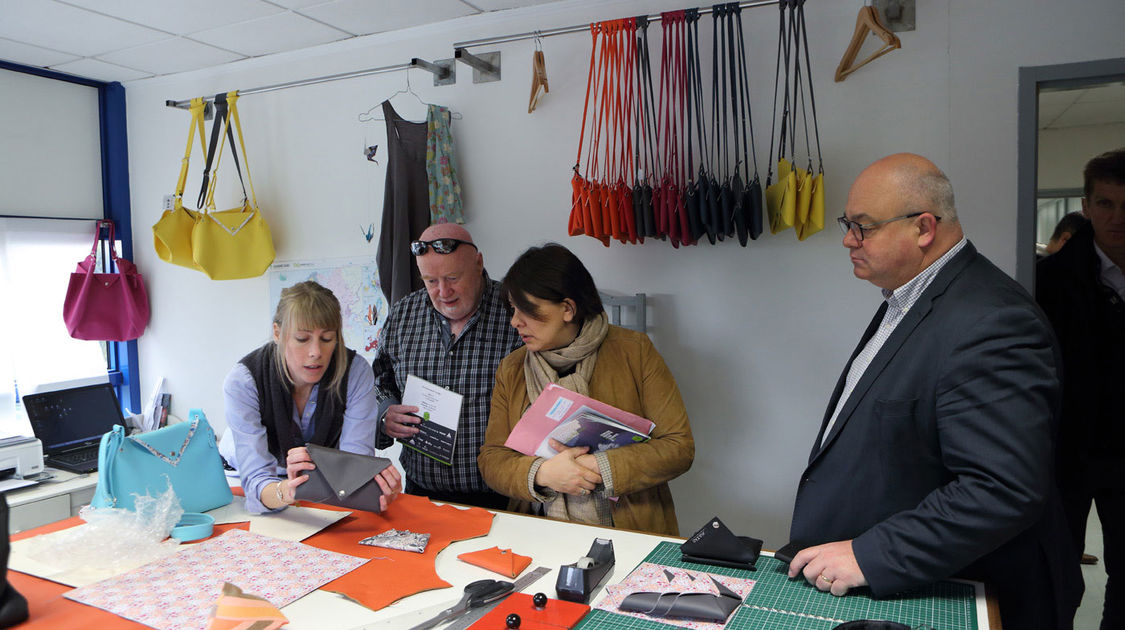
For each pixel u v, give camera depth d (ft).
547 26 9.76
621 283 9.57
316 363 5.93
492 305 7.64
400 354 8.00
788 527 8.87
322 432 6.36
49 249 12.50
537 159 9.97
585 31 9.11
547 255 6.13
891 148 8.18
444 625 3.90
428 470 7.61
